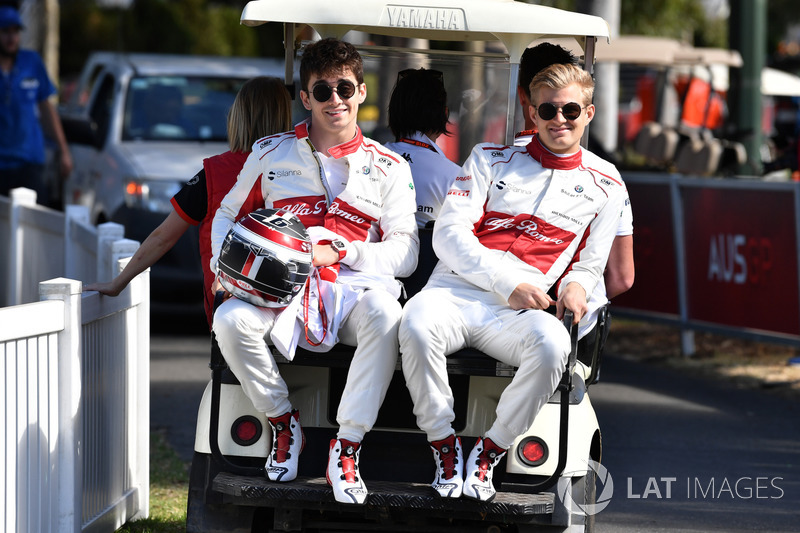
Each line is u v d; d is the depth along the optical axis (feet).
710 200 64.85
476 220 29.09
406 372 26.58
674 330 76.64
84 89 88.63
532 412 26.32
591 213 29.09
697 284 66.33
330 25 34.45
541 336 26.00
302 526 28.17
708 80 117.91
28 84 68.33
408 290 31.32
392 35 37.60
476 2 30.81
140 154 70.49
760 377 62.64
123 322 35.29
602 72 105.81
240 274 26.53
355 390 26.61
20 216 61.98
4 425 26.91
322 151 29.78
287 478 26.94
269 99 33.04
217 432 27.63
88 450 31.83
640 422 52.03
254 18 30.63
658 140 104.22
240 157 32.42
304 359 27.35
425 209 33.60
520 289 27.50
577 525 27.35
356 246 28.68
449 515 27.14
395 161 29.89
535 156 29.35
